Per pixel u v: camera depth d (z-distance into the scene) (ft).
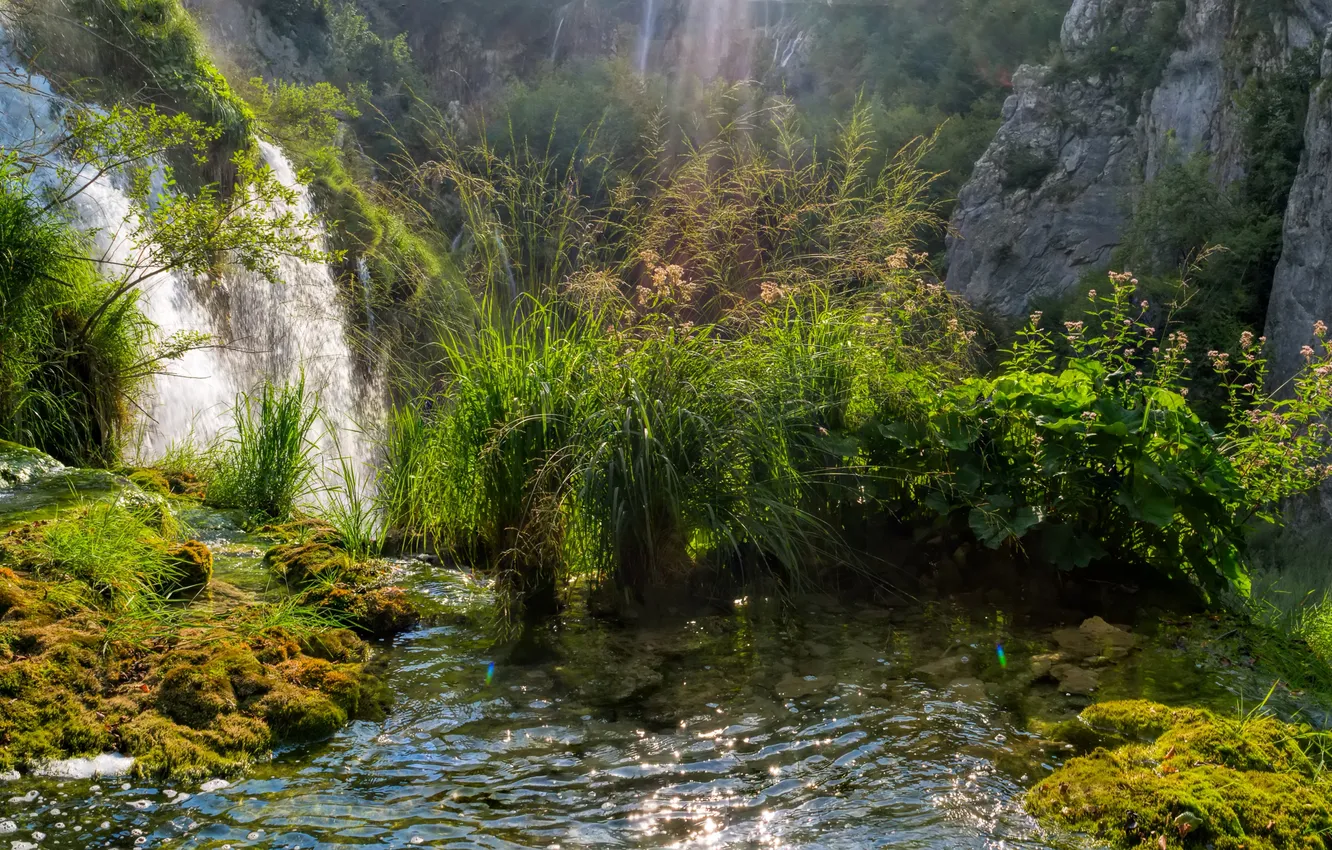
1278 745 10.07
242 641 12.03
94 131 23.67
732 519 14.51
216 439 25.45
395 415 19.35
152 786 9.18
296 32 108.06
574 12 153.99
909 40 125.08
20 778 9.05
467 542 16.79
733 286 17.40
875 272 17.40
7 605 11.68
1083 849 8.41
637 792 9.36
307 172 24.97
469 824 8.70
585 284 15.51
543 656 12.78
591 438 14.08
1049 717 11.10
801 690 11.79
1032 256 96.94
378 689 11.55
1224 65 85.25
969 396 15.98
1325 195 63.72
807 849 8.38
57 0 41.11
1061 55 100.73
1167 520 14.43
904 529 16.61
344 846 8.25
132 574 13.30
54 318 22.65
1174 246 77.10
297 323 39.47
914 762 10.01
